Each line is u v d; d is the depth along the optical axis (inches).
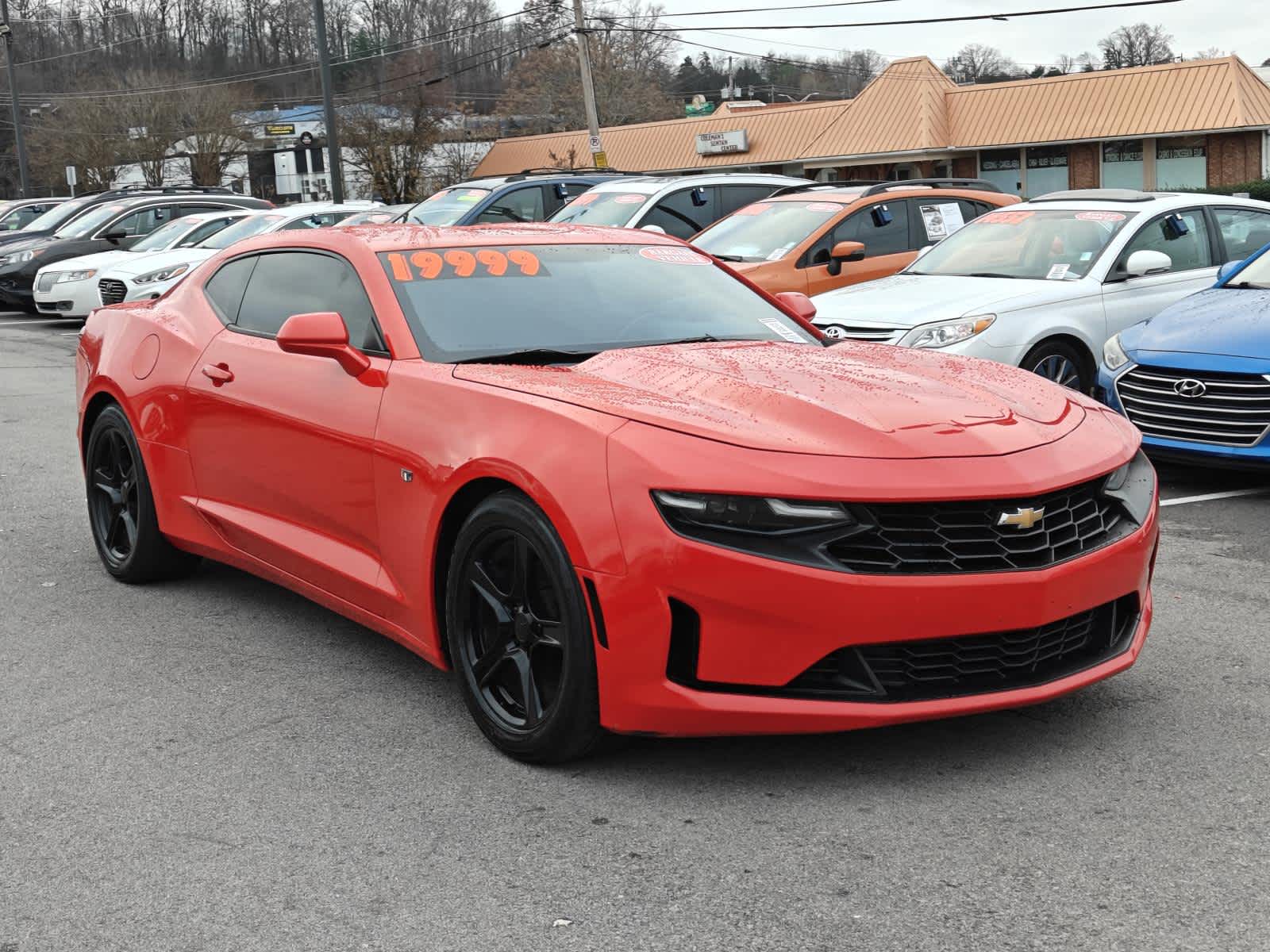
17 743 144.2
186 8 2549.2
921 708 122.2
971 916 102.4
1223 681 156.0
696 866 111.8
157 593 204.1
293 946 100.3
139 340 203.3
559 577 125.9
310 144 2596.0
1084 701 150.0
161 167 2379.4
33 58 2490.2
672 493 119.9
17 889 110.6
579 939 100.4
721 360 149.2
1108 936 99.0
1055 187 1679.4
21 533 245.0
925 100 1723.7
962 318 307.0
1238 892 105.5
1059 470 128.1
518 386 138.9
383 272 164.7
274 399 169.2
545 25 1846.7
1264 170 1530.5
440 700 155.5
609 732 127.5
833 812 121.7
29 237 847.1
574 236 186.4
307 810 125.1
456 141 2092.8
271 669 167.6
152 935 102.4
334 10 2265.0
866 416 129.5
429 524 142.4
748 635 118.7
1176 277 340.2
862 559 119.3
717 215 534.0
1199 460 264.7
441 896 107.7
